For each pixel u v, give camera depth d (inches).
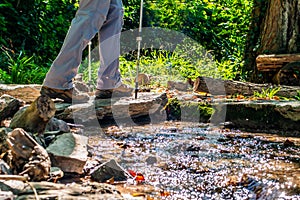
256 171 112.0
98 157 121.3
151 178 107.1
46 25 411.8
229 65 404.2
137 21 527.5
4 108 137.3
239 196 94.8
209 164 120.1
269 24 327.0
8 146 99.2
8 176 83.7
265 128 186.5
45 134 117.8
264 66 306.8
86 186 88.3
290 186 98.7
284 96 247.8
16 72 249.0
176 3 533.3
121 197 83.9
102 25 172.6
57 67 163.9
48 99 112.9
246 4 487.2
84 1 159.5
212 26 550.9
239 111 194.4
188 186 101.3
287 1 316.5
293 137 165.3
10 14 369.4
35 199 76.4
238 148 142.2
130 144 142.3
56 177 95.0
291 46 314.7
